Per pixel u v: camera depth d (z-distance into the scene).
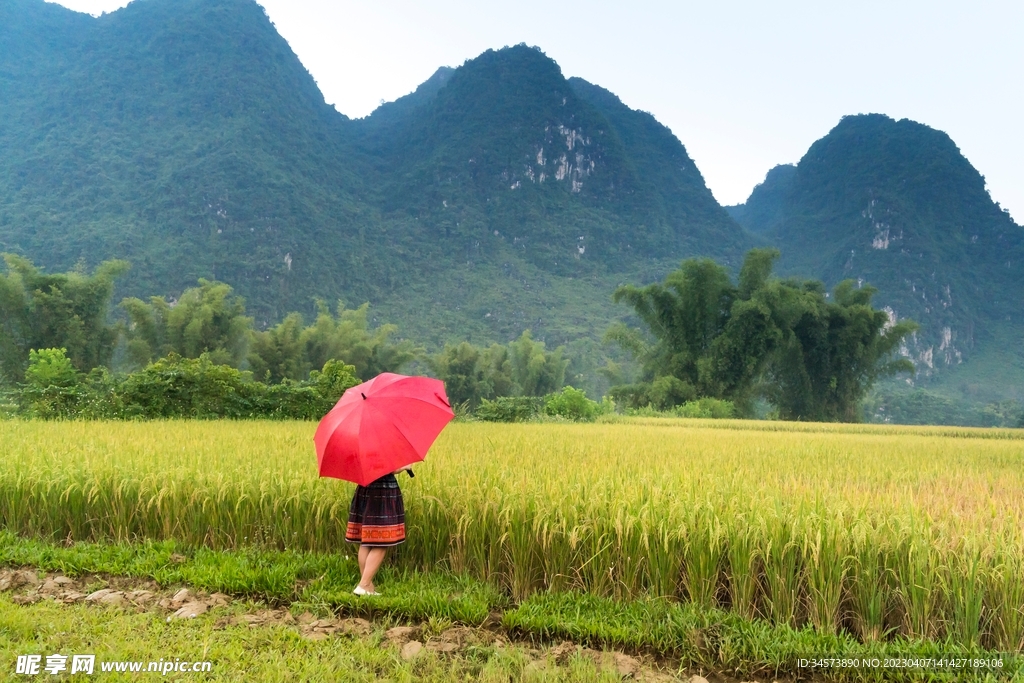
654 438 13.17
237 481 6.20
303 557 5.56
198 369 18.28
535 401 28.02
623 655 4.08
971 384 177.88
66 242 161.38
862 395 56.03
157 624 4.20
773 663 4.01
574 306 191.50
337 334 67.25
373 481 4.78
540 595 4.95
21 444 8.26
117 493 6.16
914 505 5.06
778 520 4.64
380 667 3.80
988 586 4.26
